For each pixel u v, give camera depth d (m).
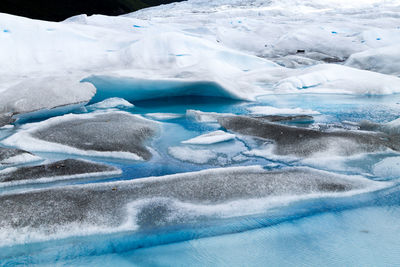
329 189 2.66
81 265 1.88
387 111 5.89
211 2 50.16
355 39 15.19
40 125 4.32
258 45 17.19
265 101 7.11
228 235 2.13
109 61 8.85
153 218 2.28
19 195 2.51
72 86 6.09
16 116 5.22
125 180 2.82
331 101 6.91
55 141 3.83
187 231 2.17
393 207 2.45
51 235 2.10
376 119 5.33
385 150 3.55
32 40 8.60
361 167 3.19
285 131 4.14
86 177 3.02
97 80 6.68
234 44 17.50
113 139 3.94
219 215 2.33
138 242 2.06
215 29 18.25
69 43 9.08
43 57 8.41
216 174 2.90
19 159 3.36
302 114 5.74
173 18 28.58
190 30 16.61
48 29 9.04
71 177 2.99
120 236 2.11
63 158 3.52
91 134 4.03
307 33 16.48
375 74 8.16
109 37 10.35
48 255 1.96
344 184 2.75
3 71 7.50
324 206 2.46
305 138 3.83
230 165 3.41
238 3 45.81
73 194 2.54
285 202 2.50
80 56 8.88
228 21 23.19
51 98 5.62
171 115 5.73
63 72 7.86
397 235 2.11
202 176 2.86
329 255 1.93
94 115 4.95
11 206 2.33
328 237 2.11
